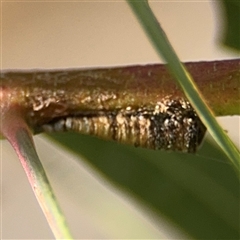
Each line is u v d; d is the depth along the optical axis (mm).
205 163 103
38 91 86
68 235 69
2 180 140
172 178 102
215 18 126
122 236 102
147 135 87
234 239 100
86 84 87
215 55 151
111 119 87
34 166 76
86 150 102
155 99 87
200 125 87
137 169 102
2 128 80
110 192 106
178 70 68
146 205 101
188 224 101
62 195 129
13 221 144
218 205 101
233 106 86
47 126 87
